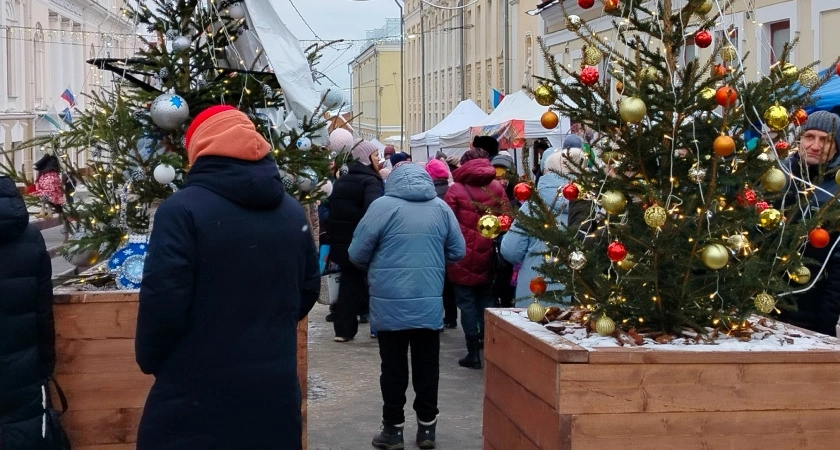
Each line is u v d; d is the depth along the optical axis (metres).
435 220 5.51
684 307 3.25
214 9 5.46
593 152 3.49
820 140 4.35
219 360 3.01
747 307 3.30
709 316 3.29
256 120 5.52
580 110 3.34
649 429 3.01
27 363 3.92
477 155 7.80
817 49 11.23
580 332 3.34
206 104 5.30
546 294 3.45
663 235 3.12
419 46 48.56
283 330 3.14
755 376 3.04
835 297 4.30
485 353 3.88
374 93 65.50
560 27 19.22
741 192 3.32
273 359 3.08
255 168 3.10
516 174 3.45
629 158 3.35
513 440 3.46
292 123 5.69
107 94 5.47
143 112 5.21
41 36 35.09
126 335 4.22
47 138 5.17
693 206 3.20
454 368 7.83
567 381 2.98
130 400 4.23
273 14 5.58
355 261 5.55
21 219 3.87
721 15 3.24
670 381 3.01
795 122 3.42
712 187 3.11
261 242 3.09
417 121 49.44
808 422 3.07
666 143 3.30
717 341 3.24
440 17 41.75
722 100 3.10
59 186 5.14
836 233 4.30
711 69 3.42
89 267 5.25
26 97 33.84
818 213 3.34
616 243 3.10
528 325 3.46
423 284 5.43
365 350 8.61
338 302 8.97
